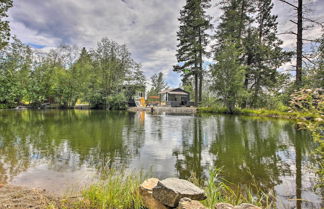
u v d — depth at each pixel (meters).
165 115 19.12
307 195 3.03
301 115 1.96
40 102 25.45
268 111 16.20
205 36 25.17
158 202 1.95
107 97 26.44
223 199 2.54
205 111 22.30
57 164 4.29
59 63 27.50
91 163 4.42
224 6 20.80
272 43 18.52
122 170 4.05
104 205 2.14
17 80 22.05
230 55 18.67
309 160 4.77
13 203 2.29
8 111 19.12
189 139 7.41
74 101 28.22
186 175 3.89
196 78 25.30
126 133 8.52
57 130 8.86
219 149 5.96
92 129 9.36
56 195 2.69
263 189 3.26
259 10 19.45
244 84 20.09
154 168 4.25
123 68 28.52
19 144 6.06
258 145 6.47
